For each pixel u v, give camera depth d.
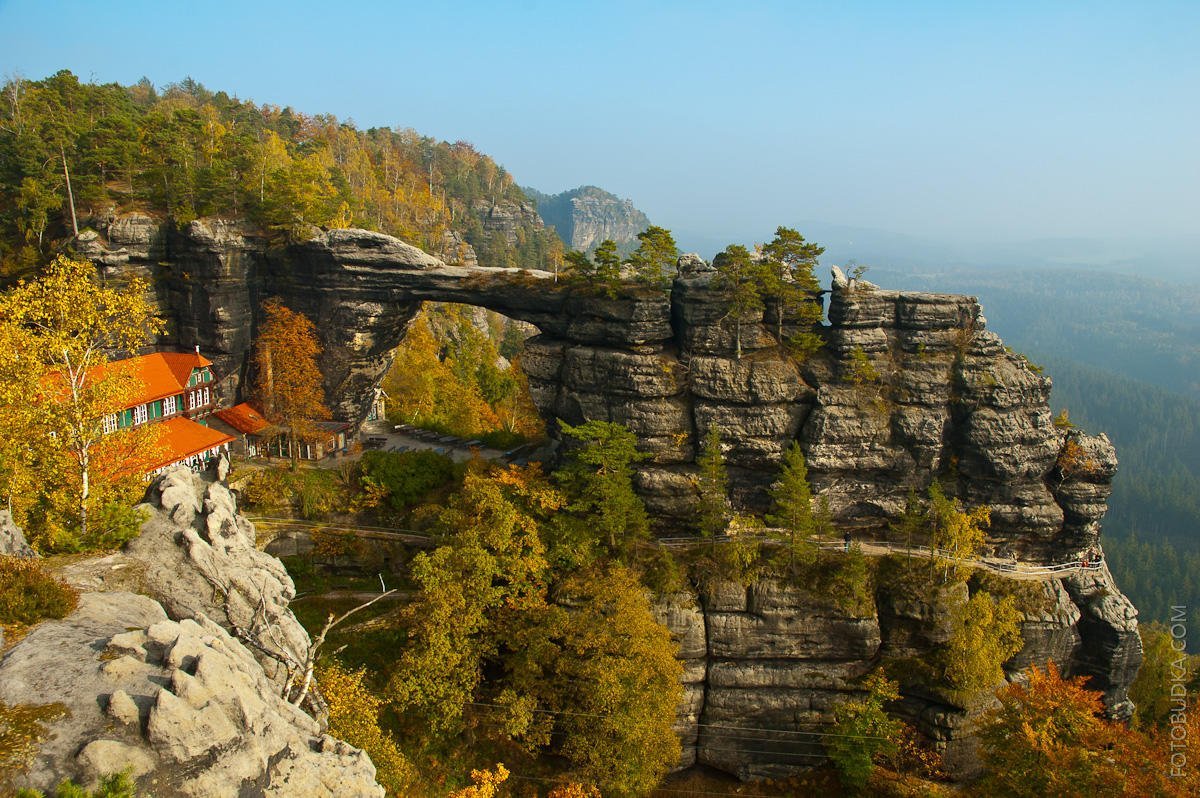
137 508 38.16
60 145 69.88
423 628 49.06
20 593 28.75
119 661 25.17
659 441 61.62
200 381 68.44
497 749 51.94
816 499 61.19
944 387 60.28
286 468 67.12
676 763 56.34
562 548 56.81
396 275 68.69
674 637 56.94
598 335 63.31
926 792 51.59
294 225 70.50
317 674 41.53
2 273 66.94
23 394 39.38
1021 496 60.31
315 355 71.94
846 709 54.66
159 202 69.81
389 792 40.88
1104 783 41.25
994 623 56.06
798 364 61.91
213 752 23.58
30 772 21.47
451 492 65.94
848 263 63.47
